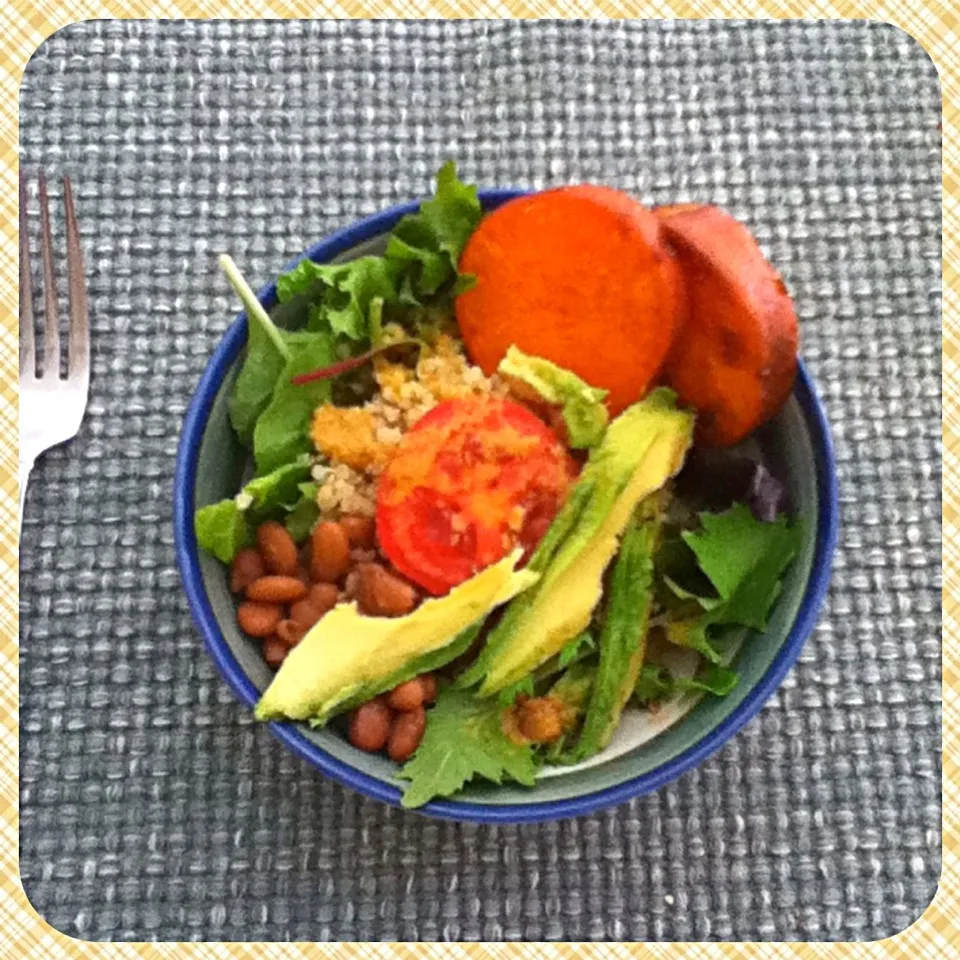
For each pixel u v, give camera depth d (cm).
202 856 43
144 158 48
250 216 47
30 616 45
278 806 44
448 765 39
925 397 47
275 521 42
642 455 40
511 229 41
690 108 48
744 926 43
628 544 41
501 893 43
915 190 48
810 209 48
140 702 44
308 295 42
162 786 44
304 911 43
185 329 47
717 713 40
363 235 42
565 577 40
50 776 44
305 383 41
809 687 45
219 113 48
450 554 40
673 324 40
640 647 41
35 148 47
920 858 44
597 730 40
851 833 44
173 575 45
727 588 40
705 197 48
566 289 41
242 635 41
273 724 39
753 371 40
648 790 39
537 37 49
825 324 47
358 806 44
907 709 45
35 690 44
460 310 43
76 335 46
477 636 41
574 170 48
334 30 48
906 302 47
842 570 46
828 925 43
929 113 48
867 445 46
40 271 47
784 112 48
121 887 43
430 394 42
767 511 41
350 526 41
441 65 48
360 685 40
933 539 46
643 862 44
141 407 46
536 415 42
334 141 48
